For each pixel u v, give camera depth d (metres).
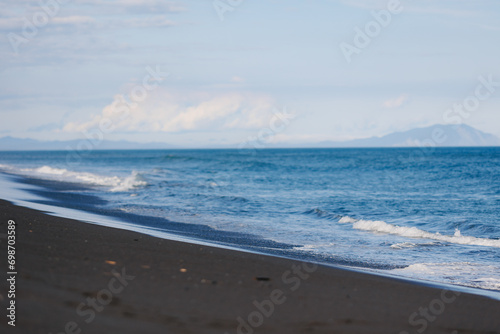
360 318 6.45
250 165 83.19
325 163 91.50
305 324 5.93
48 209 18.73
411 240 16.28
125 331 4.91
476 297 8.77
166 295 6.47
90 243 9.84
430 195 33.78
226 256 10.41
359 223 19.47
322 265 10.89
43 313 5.11
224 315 5.92
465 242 15.89
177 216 20.72
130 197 28.45
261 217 21.58
